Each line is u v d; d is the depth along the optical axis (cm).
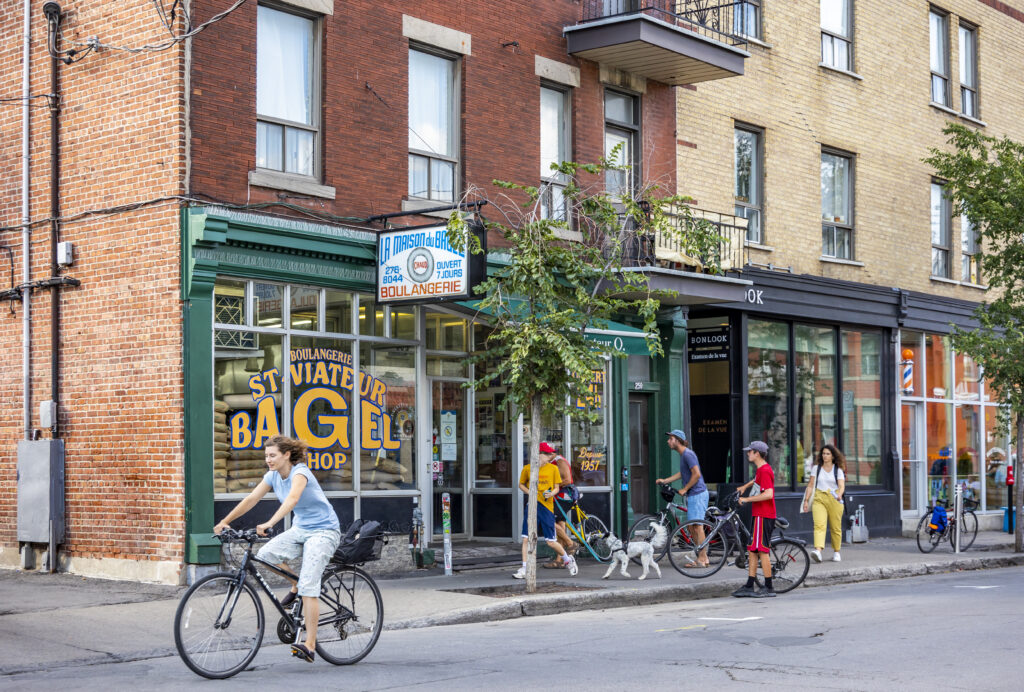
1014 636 987
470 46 1593
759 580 1428
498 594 1255
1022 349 1955
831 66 2200
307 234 1363
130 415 1327
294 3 1392
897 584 1523
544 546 1648
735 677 805
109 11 1362
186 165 1289
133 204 1324
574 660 885
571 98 1752
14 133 1462
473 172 1588
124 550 1327
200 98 1305
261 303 1354
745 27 2048
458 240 1261
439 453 1634
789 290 2019
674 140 1902
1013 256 2011
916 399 2355
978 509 2511
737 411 1942
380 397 1480
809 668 839
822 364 2139
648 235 1688
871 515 2188
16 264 1450
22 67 1454
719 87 1986
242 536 812
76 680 815
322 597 860
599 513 1756
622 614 1205
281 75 1398
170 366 1288
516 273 1271
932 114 2447
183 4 1291
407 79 1515
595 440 1770
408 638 1019
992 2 2642
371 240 1440
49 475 1379
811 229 2138
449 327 1599
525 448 1689
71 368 1393
